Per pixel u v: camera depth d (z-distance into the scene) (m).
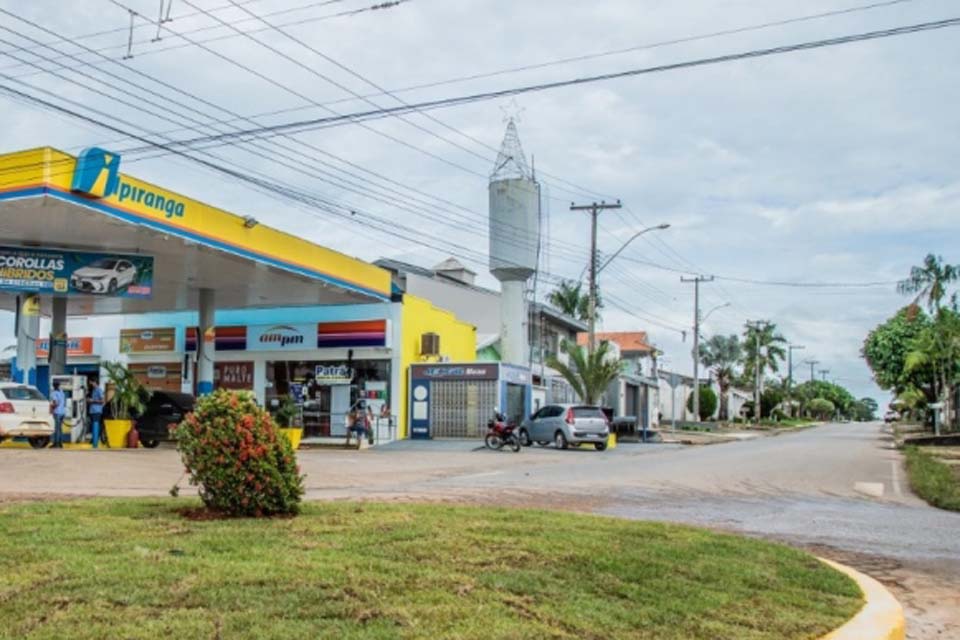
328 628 4.68
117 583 5.39
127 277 23.56
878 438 51.31
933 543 10.55
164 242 22.67
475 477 18.41
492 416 32.72
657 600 5.83
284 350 34.34
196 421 8.63
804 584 6.75
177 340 36.66
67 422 24.45
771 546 8.30
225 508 8.55
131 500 9.90
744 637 5.19
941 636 6.51
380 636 4.58
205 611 4.89
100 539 6.93
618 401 51.19
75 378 24.75
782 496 15.84
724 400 86.88
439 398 33.31
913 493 17.28
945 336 51.47
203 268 26.34
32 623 4.58
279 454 8.70
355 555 6.54
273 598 5.19
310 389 34.12
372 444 30.50
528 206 38.47
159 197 21.28
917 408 79.56
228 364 35.47
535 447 33.53
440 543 7.17
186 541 6.89
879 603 6.43
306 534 7.44
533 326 46.75
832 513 13.34
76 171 18.92
